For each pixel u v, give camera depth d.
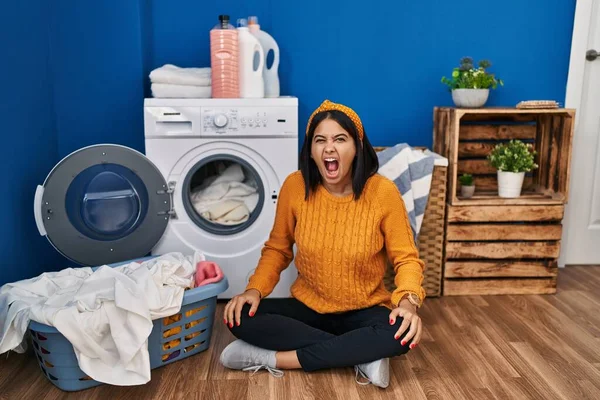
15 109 2.08
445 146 2.56
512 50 2.77
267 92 2.54
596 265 2.92
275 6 2.68
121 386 1.73
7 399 1.66
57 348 1.65
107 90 2.54
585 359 1.90
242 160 2.32
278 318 1.79
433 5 2.72
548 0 2.73
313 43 2.73
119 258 2.23
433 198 2.41
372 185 1.79
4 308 1.77
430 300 2.46
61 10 2.46
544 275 2.51
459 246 2.47
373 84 2.78
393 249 1.81
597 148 2.84
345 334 1.73
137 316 1.63
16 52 2.10
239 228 2.36
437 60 2.77
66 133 2.56
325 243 1.79
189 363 1.89
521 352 1.95
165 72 2.37
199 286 1.89
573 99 2.79
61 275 1.95
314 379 1.77
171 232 2.35
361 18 2.71
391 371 1.82
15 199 2.07
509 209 2.46
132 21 2.49
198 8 2.66
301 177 1.87
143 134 2.58
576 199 2.88
